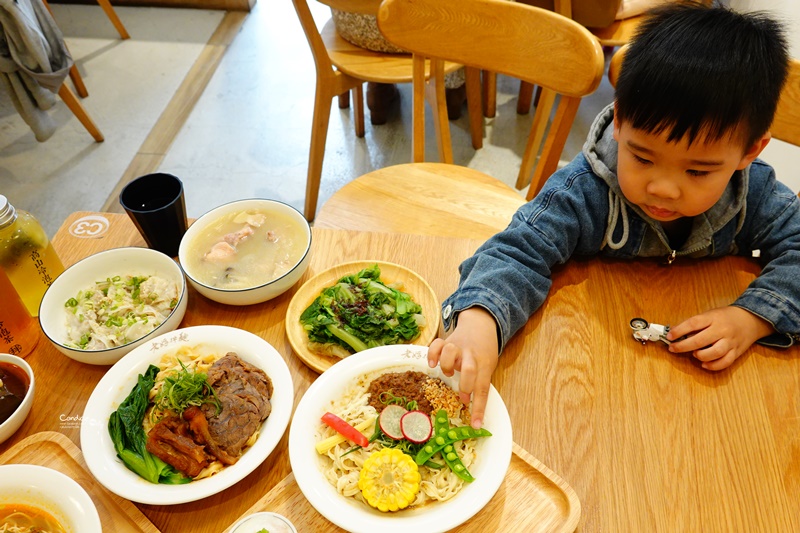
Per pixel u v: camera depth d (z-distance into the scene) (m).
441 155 1.73
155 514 0.76
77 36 3.38
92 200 2.49
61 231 1.15
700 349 0.91
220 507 0.77
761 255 1.09
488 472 0.73
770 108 0.86
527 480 0.78
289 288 1.03
